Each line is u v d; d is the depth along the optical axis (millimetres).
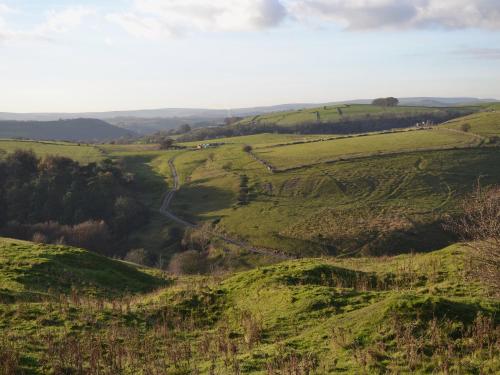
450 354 11289
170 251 73312
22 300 18688
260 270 21562
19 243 30688
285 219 77750
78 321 16297
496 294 15852
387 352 11820
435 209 75750
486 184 85312
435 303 13344
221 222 80812
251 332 14930
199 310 18578
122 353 13820
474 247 14336
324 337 13578
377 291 18625
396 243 66188
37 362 12758
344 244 67312
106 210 85625
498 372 10242
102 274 26766
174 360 13195
